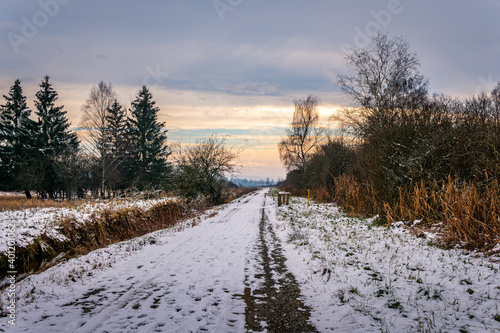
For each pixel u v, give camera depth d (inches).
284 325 151.6
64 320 153.4
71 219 420.8
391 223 403.9
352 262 252.4
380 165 494.3
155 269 249.3
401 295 177.8
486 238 260.7
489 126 400.5
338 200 725.3
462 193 318.0
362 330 141.8
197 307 172.4
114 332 140.7
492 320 139.6
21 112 1234.6
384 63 690.8
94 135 968.9
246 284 216.8
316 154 1338.6
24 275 281.4
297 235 385.4
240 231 458.6
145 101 1381.6
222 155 979.9
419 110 499.5
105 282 218.1
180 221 612.7
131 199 639.8
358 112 727.1
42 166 1143.6
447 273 204.5
